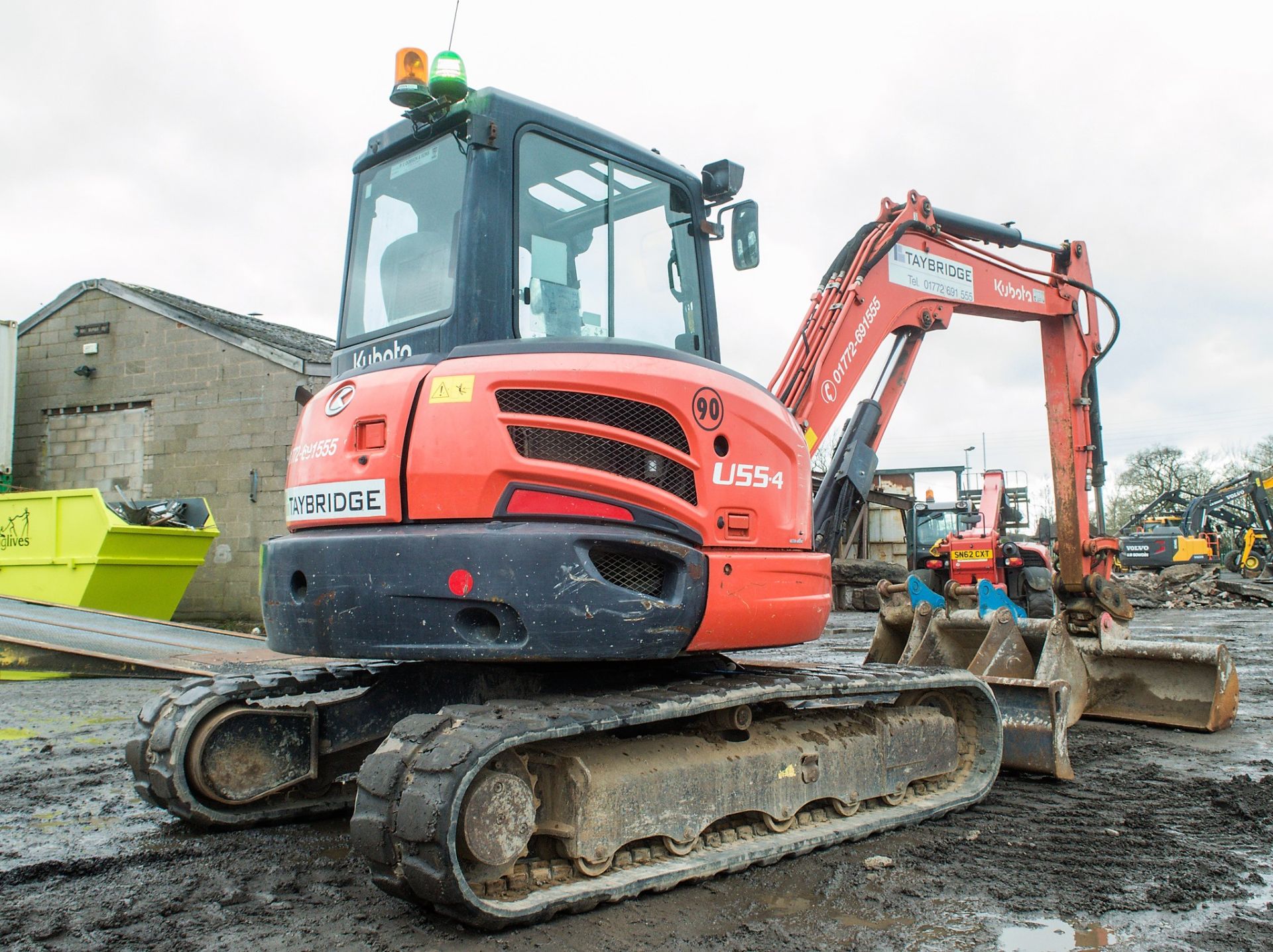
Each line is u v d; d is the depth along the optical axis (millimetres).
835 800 4254
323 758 4641
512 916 3025
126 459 15906
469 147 3910
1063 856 3963
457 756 2965
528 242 3980
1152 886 3590
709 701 3619
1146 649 6785
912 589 7043
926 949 3010
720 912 3307
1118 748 6152
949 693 5039
